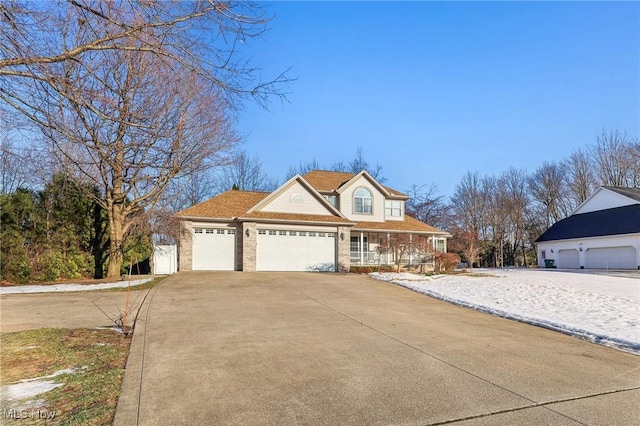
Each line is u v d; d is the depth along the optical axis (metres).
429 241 29.23
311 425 4.05
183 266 21.53
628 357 6.94
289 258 23.00
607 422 4.25
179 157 16.00
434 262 27.58
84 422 3.96
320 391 4.98
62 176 15.07
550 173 46.62
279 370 5.77
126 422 4.02
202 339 7.46
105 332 7.87
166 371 5.61
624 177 42.00
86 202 18.80
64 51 5.49
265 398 4.73
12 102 5.65
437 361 6.38
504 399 4.84
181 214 21.83
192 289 14.34
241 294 13.35
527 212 47.78
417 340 7.79
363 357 6.53
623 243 29.30
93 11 5.38
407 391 5.04
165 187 18.00
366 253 27.16
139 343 7.07
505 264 48.75
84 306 10.91
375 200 28.28
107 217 19.27
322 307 11.32
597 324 9.35
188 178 25.00
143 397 4.67
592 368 6.24
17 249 16.28
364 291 14.88
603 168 43.16
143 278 17.28
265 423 4.08
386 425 4.08
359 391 5.00
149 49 5.74
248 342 7.34
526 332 8.88
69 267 17.69
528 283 18.00
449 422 4.18
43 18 5.23
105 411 4.25
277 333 8.11
